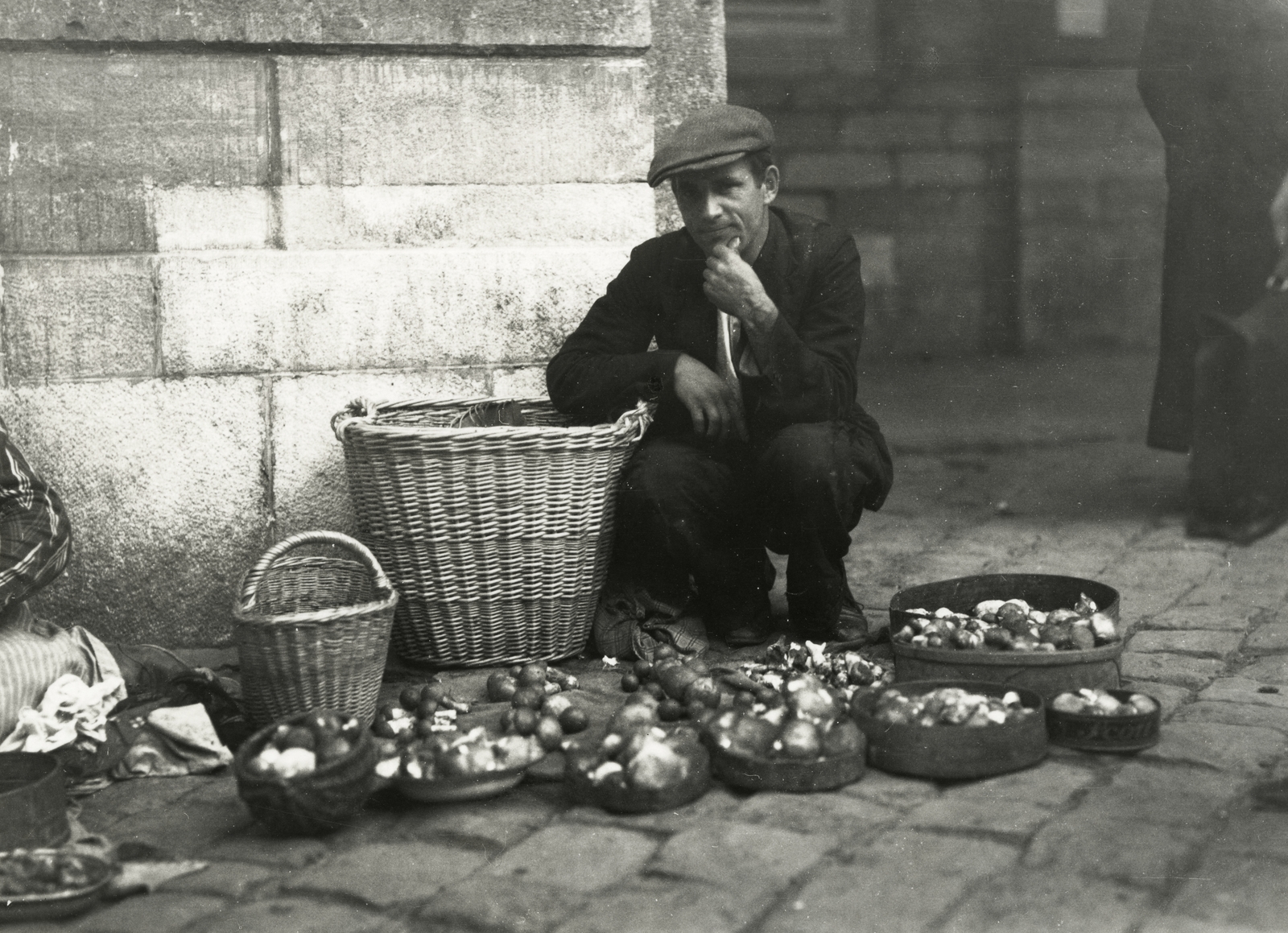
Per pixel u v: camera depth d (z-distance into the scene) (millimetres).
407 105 4465
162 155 4285
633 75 4656
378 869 2732
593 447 3971
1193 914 2438
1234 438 5625
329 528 4484
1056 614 3730
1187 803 2916
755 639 4293
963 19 11805
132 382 4289
